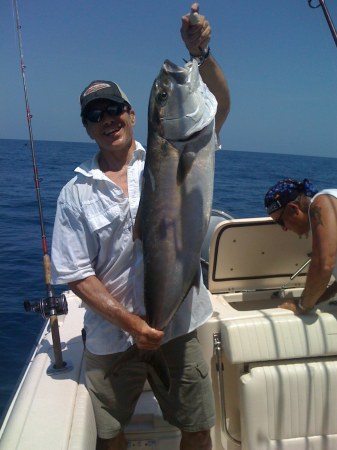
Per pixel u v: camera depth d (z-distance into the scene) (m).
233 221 2.19
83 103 1.64
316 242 1.71
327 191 1.75
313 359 1.77
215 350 1.83
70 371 1.81
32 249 7.12
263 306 2.39
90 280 1.64
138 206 1.64
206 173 1.52
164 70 1.50
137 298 1.69
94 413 1.70
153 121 1.53
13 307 4.74
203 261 2.63
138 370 1.73
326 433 1.72
